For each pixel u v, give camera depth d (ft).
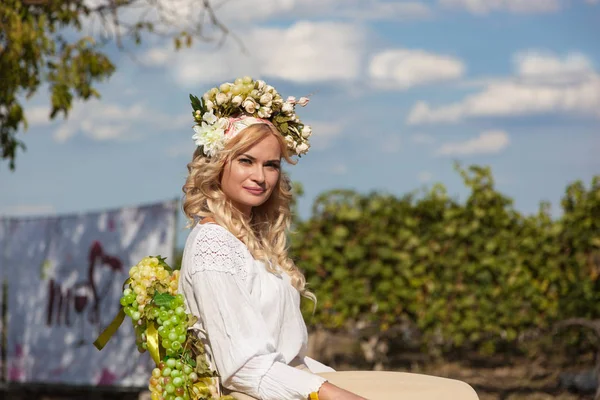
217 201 9.43
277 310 9.22
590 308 31.86
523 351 35.55
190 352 9.25
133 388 27.96
